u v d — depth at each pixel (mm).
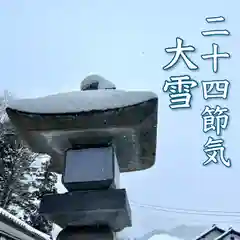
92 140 2219
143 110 2084
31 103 2162
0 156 15906
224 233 26750
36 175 16500
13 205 15875
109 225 2082
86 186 2078
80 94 2168
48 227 13523
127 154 2523
